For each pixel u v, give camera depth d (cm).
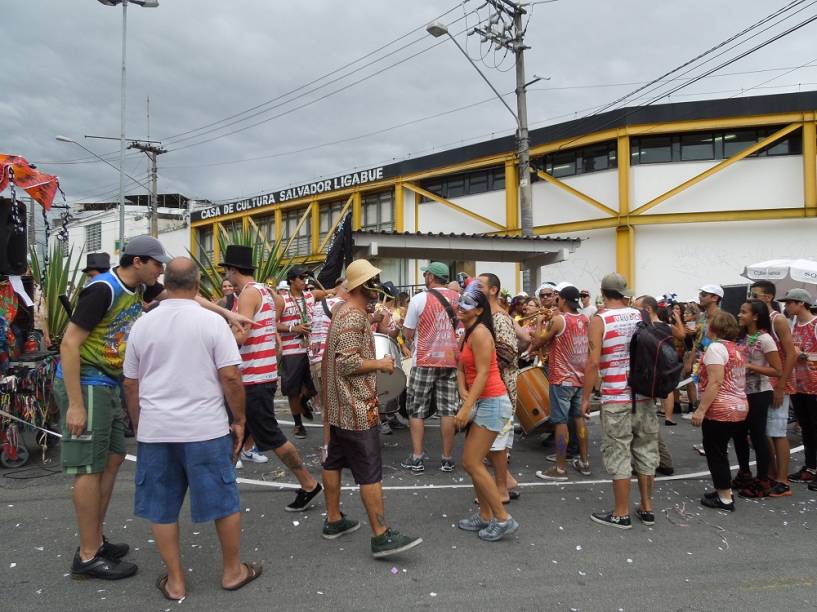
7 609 337
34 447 691
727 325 514
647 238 1986
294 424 830
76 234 4681
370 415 402
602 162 2067
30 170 621
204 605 343
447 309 619
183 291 347
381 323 786
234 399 354
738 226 1900
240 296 490
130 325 385
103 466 375
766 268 944
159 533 343
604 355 480
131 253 382
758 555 422
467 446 442
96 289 364
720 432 514
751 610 346
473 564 402
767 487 552
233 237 1522
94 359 370
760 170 1866
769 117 1834
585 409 486
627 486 473
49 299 909
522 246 1588
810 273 902
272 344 493
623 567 401
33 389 632
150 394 340
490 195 2361
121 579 374
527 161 1634
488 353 423
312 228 3058
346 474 611
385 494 553
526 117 1641
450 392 625
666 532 465
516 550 427
